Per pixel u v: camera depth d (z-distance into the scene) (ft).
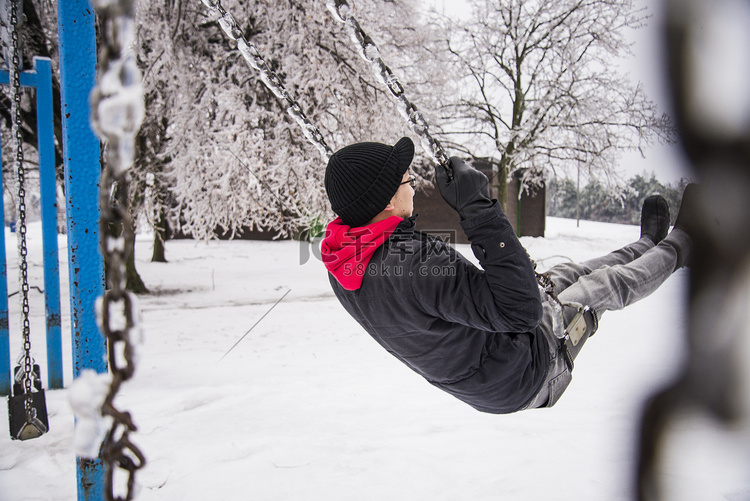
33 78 13.80
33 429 10.93
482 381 5.54
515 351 5.52
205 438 10.79
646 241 6.98
